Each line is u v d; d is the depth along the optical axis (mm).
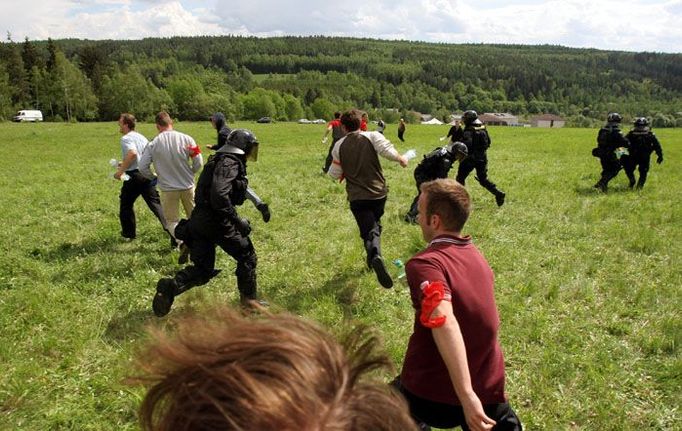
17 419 3643
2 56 92500
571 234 8352
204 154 24500
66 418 3625
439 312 2197
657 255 7328
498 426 2441
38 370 4168
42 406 3787
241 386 548
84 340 4699
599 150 12133
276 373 568
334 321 5180
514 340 4789
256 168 16453
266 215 5906
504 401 2465
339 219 9180
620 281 6191
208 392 556
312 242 7754
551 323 5195
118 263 6723
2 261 6762
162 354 606
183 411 556
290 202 10688
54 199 11094
